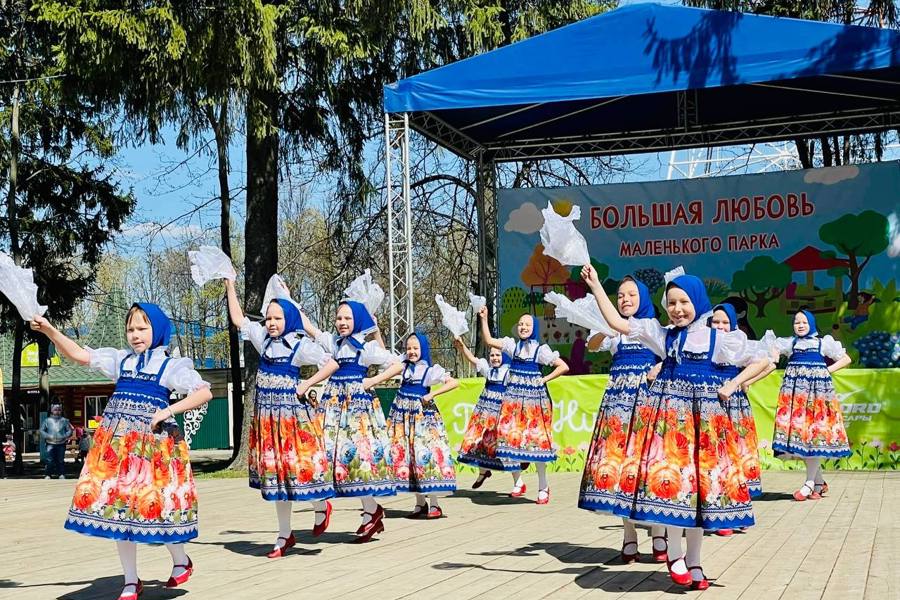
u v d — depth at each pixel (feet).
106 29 40.93
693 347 16.87
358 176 51.88
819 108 48.49
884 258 47.70
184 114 46.42
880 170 47.85
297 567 19.81
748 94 46.01
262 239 47.65
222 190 55.42
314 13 43.34
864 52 36.58
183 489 16.84
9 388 105.70
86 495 16.15
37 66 59.62
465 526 25.59
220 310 121.80
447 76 40.34
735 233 49.73
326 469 21.61
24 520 29.78
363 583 17.95
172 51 40.27
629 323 17.34
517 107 46.37
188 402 16.72
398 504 30.60
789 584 17.06
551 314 51.88
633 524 19.67
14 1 55.31
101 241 68.13
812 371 30.19
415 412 27.40
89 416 109.29
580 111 47.75
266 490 21.08
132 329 16.80
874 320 47.78
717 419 16.70
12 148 61.36
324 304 70.23
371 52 44.55
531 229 52.24
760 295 49.34
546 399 31.14
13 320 67.31
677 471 16.56
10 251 62.64
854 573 17.94
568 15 50.37
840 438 29.76
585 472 19.94
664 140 51.93
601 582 17.65
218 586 17.90
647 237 50.75
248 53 40.98
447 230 67.82
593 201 51.39
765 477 36.04
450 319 31.58
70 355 16.76
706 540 22.11
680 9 38.63
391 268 40.24
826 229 48.52
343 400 23.41
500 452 30.94
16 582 18.86
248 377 48.78
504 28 50.67
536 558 20.45
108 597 17.24
